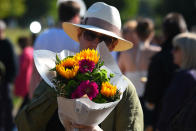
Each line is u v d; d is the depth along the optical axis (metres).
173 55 7.29
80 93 3.34
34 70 6.00
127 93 3.81
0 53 11.57
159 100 7.96
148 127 8.95
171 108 6.39
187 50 6.79
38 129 3.94
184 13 62.44
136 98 3.85
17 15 95.88
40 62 3.68
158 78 7.86
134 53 9.30
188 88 6.34
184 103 6.26
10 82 11.46
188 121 6.10
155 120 8.16
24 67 12.59
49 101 3.91
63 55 3.82
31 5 102.88
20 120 4.00
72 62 3.54
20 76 12.65
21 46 13.84
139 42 9.30
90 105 3.29
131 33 9.45
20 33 70.38
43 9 104.12
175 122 6.27
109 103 3.33
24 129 3.95
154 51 9.30
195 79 6.39
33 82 6.09
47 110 3.92
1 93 11.24
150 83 7.94
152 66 7.93
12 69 11.53
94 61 3.58
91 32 4.11
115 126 3.80
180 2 64.31
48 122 3.95
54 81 3.50
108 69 3.68
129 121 3.74
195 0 62.00
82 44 4.19
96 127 3.52
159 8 72.25
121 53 9.46
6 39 11.72
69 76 3.44
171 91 6.46
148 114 8.89
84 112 3.34
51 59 3.75
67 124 3.55
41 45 6.92
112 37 4.16
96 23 4.18
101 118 3.45
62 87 3.40
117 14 4.25
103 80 3.51
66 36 6.88
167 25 8.12
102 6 4.21
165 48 8.00
